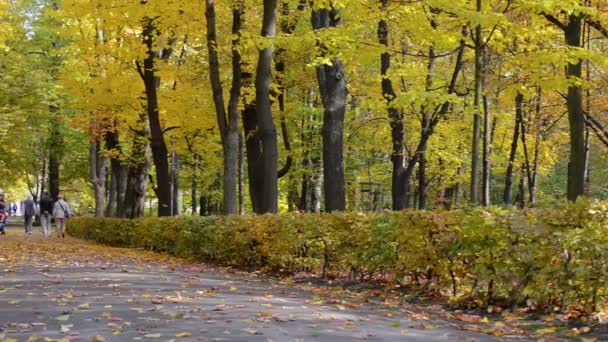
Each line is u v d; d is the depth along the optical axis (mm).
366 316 7289
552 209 7465
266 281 11305
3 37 25188
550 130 30766
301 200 30844
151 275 11523
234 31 18062
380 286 9961
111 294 8656
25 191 73125
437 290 8828
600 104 22453
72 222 31766
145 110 24297
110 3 20531
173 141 26281
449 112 22875
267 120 16359
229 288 9773
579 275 6875
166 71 21922
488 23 10711
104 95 23172
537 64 11594
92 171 33562
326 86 16844
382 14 11961
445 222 8555
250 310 7344
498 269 7762
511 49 15883
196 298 8352
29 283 9922
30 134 30891
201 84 22578
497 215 7863
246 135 20609
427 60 20203
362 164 33250
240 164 27156
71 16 22375
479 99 11461
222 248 14516
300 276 11734
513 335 6387
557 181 44594
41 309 7309
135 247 21578
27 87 25703
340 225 10859
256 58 20141
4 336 5773
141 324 6410
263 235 12906
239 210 27141
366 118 25109
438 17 12211
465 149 27422
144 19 20438
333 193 16547
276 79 21984
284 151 27719
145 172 26484
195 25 20141
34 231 38594
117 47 22078
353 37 12297
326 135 16641
